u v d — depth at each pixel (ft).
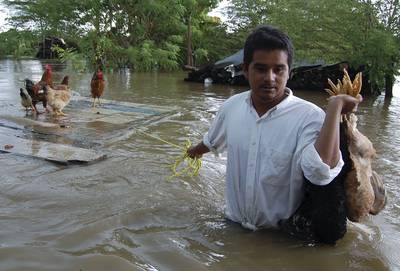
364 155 10.75
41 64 92.12
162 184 15.96
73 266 9.51
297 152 9.98
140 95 45.27
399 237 12.12
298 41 56.59
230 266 9.83
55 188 15.15
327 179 9.46
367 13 52.80
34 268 9.39
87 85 54.39
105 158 19.61
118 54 85.20
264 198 10.71
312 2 57.06
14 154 19.54
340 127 10.68
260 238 11.05
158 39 94.63
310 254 10.44
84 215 12.71
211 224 11.93
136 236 11.22
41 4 94.99
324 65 56.75
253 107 10.74
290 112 10.32
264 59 9.85
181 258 10.02
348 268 10.00
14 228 11.62
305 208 10.87
